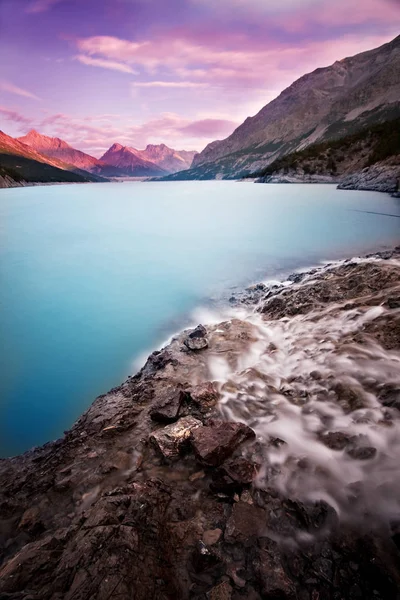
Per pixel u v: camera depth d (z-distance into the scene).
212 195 76.12
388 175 56.91
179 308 12.03
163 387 6.42
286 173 111.12
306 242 21.89
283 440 4.52
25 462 5.18
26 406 7.11
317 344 7.21
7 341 9.91
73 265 18.84
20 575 2.74
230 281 14.82
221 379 6.46
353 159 98.06
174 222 35.12
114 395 6.65
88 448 4.88
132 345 9.52
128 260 19.66
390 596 2.59
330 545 3.04
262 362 7.04
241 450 4.36
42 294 14.04
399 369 5.70
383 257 14.32
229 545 3.09
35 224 36.09
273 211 40.03
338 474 3.86
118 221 37.53
